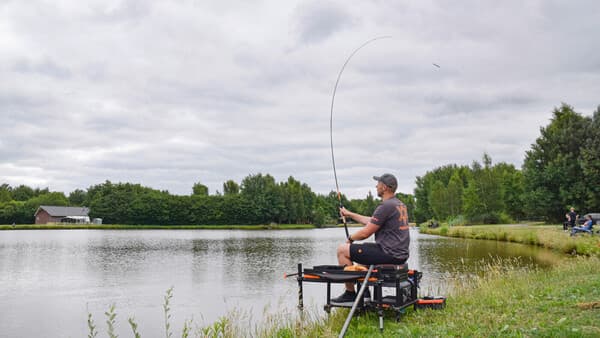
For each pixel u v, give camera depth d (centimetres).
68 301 1451
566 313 574
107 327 1117
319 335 602
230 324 740
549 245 2744
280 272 2097
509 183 6575
